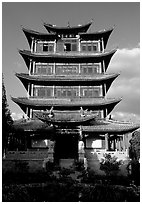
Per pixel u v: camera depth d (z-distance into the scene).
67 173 37.34
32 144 48.50
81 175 37.56
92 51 61.75
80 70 60.19
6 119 41.97
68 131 46.06
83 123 45.69
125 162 42.53
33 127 47.44
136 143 59.12
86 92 57.38
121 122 49.97
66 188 30.77
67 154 48.19
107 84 59.22
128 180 38.69
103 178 38.75
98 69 60.31
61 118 46.25
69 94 57.09
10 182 35.59
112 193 30.03
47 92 57.28
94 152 43.53
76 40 64.62
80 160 41.31
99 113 54.03
